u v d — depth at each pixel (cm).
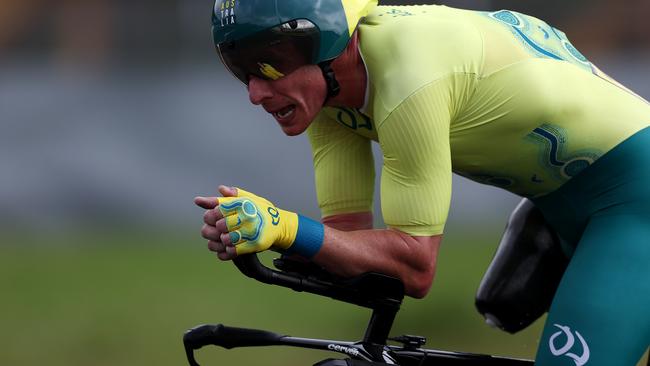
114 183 3809
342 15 1102
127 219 3806
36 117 3831
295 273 1104
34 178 3819
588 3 4344
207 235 1053
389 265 1106
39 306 2789
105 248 3628
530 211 1295
